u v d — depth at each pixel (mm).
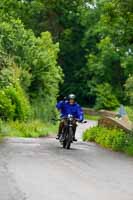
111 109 107562
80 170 22250
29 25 127500
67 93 127125
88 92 120688
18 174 19781
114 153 31172
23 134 46812
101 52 116250
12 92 52188
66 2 131875
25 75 59219
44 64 62906
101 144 37375
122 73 113938
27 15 127125
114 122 41500
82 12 128125
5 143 32469
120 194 17312
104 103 107375
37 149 29828
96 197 16438
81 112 33031
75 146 34500
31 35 65062
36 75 62375
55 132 56781
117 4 37688
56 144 34406
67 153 29047
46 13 130375
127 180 20500
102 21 39500
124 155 30312
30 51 62281
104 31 114312
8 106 49969
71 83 127375
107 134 37938
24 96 57219
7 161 23312
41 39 72188
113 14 38344
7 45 60812
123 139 33719
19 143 33031
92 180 19781
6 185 17391
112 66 114125
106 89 108938
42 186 17641
